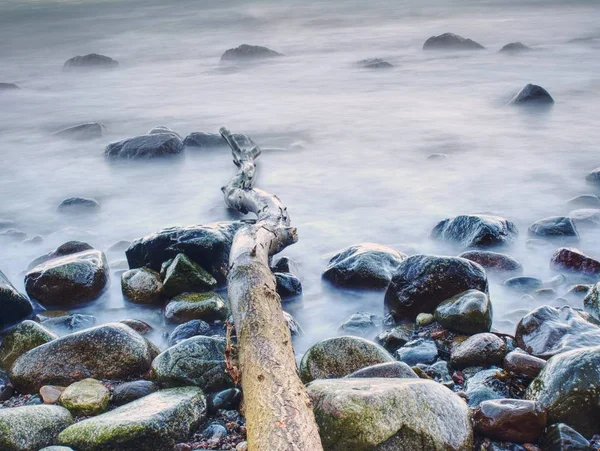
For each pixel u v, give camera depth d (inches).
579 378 141.1
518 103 643.5
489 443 138.1
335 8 2143.2
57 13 2346.2
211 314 215.6
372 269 237.3
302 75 956.0
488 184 391.9
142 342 180.9
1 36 1772.9
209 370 163.9
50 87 958.4
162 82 960.3
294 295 238.4
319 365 163.2
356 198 373.7
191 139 491.8
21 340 190.4
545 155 459.5
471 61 989.2
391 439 126.6
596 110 611.8
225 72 1029.8
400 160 463.5
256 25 1768.0
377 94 773.3
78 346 175.8
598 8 1669.5
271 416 125.0
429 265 208.7
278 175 433.4
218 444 143.3
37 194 412.8
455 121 596.4
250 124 631.2
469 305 193.6
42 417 146.5
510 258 250.8
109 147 490.9
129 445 137.3
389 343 194.2
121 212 366.6
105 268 250.7
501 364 173.9
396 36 1385.3
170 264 238.4
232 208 344.5
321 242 301.0
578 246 274.2
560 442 133.0
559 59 954.7
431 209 347.3
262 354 145.6
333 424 128.6
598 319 197.3
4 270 281.6
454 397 139.6
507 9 1792.6
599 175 383.2
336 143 530.0
